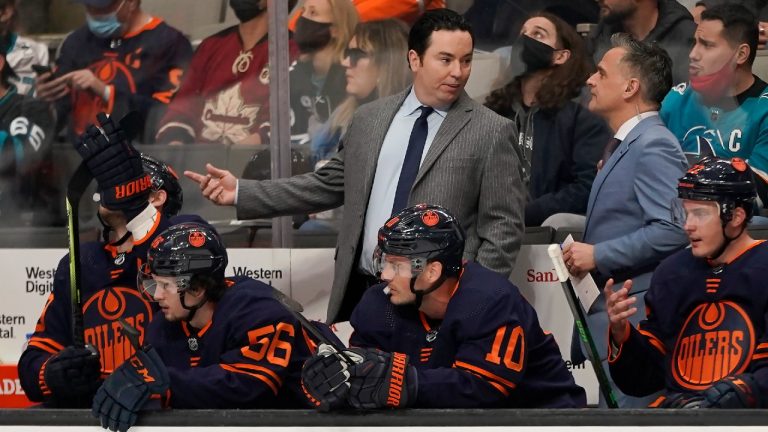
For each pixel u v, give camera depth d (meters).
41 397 11.96
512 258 13.16
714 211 11.06
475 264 11.13
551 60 15.03
